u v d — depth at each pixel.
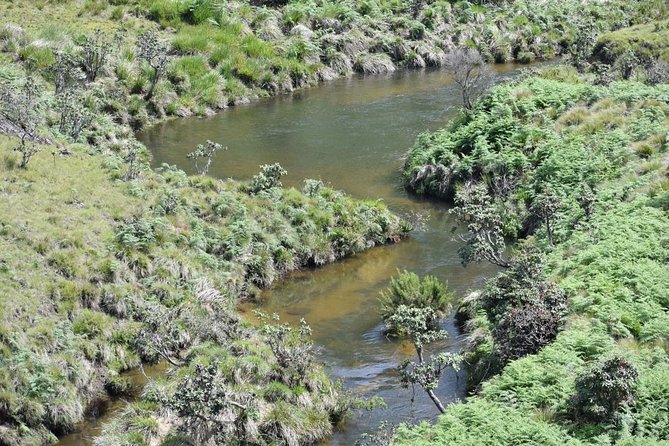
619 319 18.94
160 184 28.88
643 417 15.57
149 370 20.70
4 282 21.08
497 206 29.27
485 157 32.09
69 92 35.38
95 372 20.08
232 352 19.97
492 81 45.09
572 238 24.86
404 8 59.06
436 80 49.94
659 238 22.80
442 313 23.14
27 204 24.89
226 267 24.92
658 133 30.50
